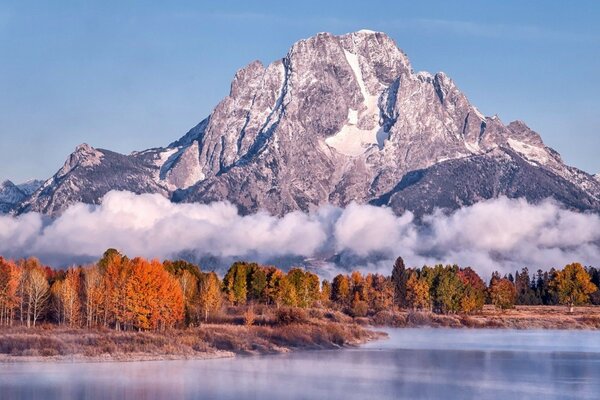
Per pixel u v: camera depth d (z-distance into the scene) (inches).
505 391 6850.4
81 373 7062.0
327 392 6550.2
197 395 6205.7
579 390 6939.0
